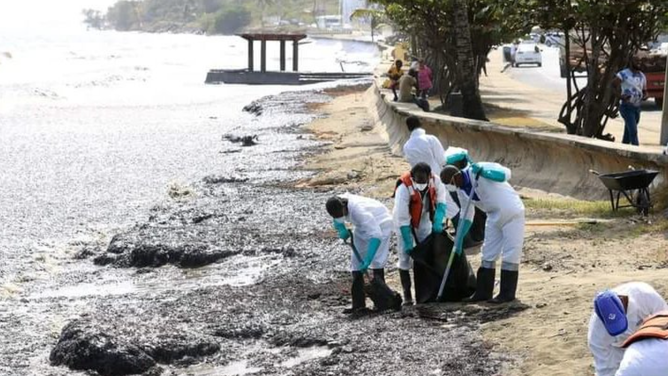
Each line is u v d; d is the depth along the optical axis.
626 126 24.64
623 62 24.45
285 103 52.84
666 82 25.27
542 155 21.52
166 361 11.43
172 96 65.56
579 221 16.42
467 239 14.99
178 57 156.88
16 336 12.90
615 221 16.08
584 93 25.00
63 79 85.81
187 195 24.42
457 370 9.77
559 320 10.78
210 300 13.78
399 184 12.70
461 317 11.59
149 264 17.17
